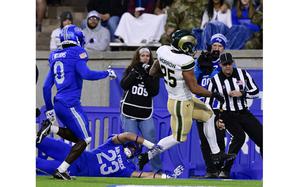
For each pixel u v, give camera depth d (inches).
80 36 1403.8
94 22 1915.6
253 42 1873.8
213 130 1510.8
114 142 1505.9
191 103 1450.5
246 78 1558.8
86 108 1668.3
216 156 1517.0
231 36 1867.6
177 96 1445.6
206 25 1857.8
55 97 1378.0
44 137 1454.2
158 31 1915.6
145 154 1472.7
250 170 1620.3
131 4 1991.9
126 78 1552.7
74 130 1382.9
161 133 1627.7
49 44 2105.1
